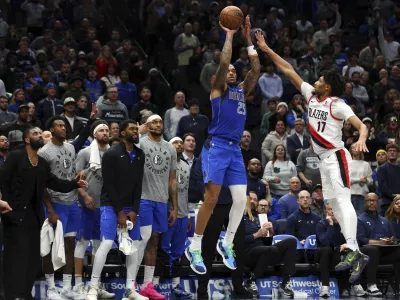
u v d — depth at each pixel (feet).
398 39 75.61
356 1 81.41
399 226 41.32
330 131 28.45
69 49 61.26
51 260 32.53
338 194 28.40
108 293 34.37
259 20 70.95
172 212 35.53
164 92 57.21
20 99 49.34
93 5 72.08
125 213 32.19
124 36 73.56
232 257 31.68
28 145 29.96
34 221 30.01
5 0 71.67
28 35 66.03
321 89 28.60
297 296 36.99
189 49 64.90
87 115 47.83
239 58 63.98
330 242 37.63
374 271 37.14
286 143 49.93
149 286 33.65
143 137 35.01
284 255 36.91
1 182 29.48
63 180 31.65
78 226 34.06
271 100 54.29
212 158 27.81
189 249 29.14
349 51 71.26
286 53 63.77
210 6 75.20
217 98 27.66
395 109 55.26
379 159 47.67
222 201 34.55
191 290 36.73
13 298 29.07
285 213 42.22
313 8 78.02
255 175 41.86
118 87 55.42
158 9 68.90
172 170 35.55
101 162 33.47
